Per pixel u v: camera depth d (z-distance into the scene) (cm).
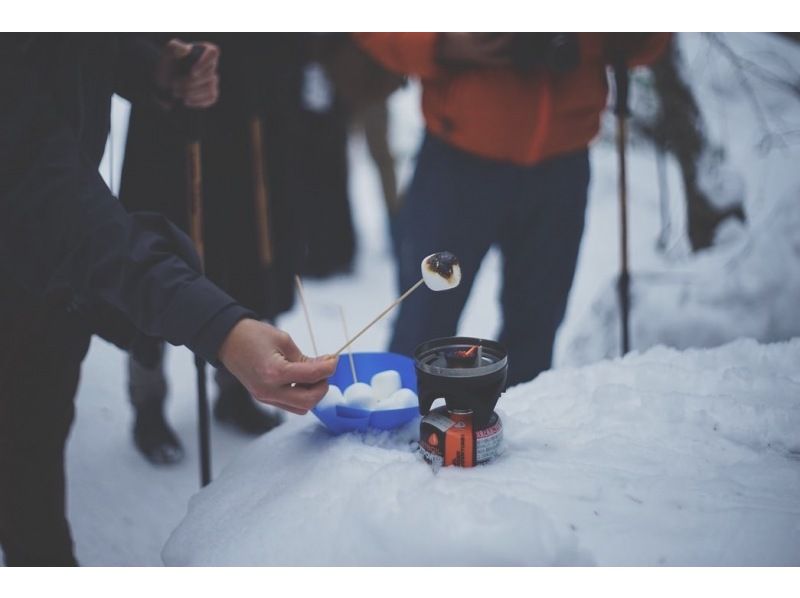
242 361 108
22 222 112
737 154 348
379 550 88
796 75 364
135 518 231
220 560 96
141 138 188
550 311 233
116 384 295
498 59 196
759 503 95
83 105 139
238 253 234
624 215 207
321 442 115
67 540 165
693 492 96
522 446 110
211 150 223
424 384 105
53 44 130
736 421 115
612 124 363
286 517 97
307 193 378
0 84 111
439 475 99
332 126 369
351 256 396
